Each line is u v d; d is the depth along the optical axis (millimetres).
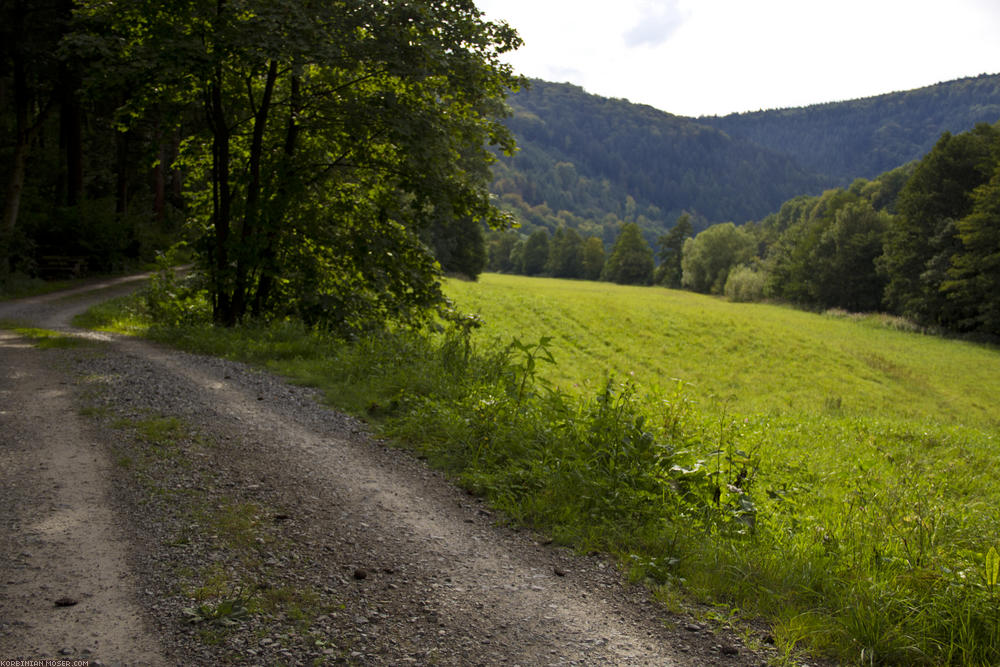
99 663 2842
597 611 3732
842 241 75625
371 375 9672
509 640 3326
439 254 66500
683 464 6129
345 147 15227
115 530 4262
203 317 15336
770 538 5184
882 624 3586
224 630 3184
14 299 21031
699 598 3988
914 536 5172
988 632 3504
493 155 15781
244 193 15477
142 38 13461
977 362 39781
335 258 15484
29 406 7297
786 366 32406
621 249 142500
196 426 6812
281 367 10492
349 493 5355
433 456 6469
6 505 4551
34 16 26391
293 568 3934
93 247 30656
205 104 14445
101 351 11141
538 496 5480
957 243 58344
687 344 35188
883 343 44625
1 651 2869
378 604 3594
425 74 12992
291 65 12992
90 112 36312
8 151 32281
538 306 41344
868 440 12609
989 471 11281
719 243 109625
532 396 8461
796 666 3270
